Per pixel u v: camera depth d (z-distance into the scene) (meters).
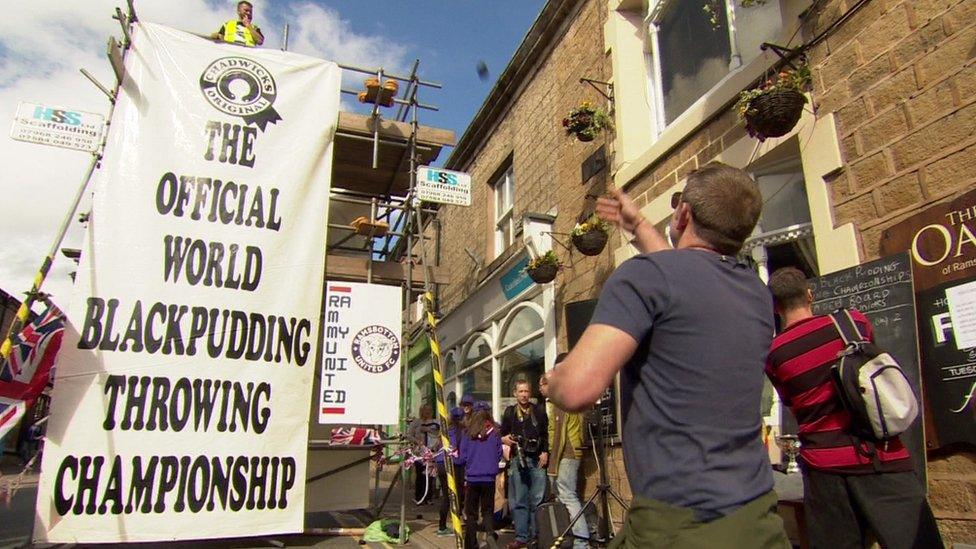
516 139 10.90
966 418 3.29
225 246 6.18
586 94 8.43
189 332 5.88
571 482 6.14
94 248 5.79
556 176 9.09
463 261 13.34
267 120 6.63
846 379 2.72
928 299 3.55
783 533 1.54
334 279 8.26
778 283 3.16
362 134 8.09
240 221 6.29
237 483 5.75
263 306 6.19
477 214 12.71
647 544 1.49
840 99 4.33
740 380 1.59
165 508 5.48
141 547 6.22
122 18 6.21
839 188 4.30
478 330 11.80
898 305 3.68
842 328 2.88
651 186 6.70
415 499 10.23
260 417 5.96
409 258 7.85
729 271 1.75
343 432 7.62
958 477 3.35
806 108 4.59
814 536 2.82
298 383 6.20
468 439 6.47
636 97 7.33
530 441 6.58
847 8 4.33
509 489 6.98
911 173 3.78
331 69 7.09
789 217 5.08
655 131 7.22
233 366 5.96
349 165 9.05
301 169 6.64
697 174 1.92
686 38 6.77
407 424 7.51
